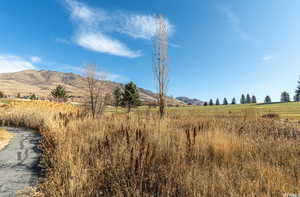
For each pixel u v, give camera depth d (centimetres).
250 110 1048
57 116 1013
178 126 675
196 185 236
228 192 224
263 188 245
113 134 468
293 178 270
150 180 255
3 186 317
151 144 361
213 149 379
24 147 616
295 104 5294
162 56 949
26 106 1467
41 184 297
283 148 405
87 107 1240
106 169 283
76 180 255
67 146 380
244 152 380
